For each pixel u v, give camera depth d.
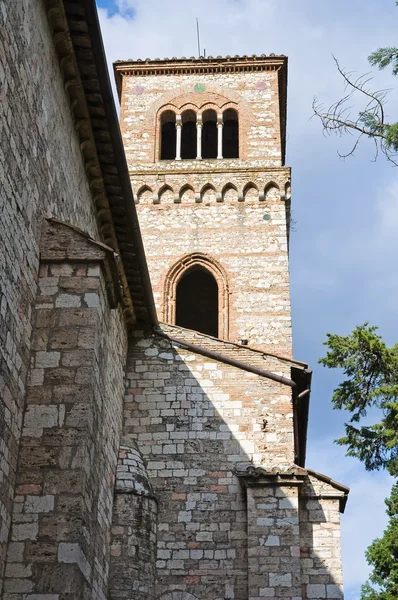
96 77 17.31
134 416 23.12
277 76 37.44
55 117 16.81
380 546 32.00
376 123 15.15
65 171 17.59
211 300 37.41
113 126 18.31
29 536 13.57
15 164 14.10
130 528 20.45
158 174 34.12
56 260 15.79
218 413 23.09
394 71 15.41
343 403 25.94
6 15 13.70
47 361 14.99
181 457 22.50
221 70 37.66
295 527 20.89
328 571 20.94
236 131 37.94
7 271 13.59
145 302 23.42
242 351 24.28
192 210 33.47
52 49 16.61
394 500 32.25
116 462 21.56
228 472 22.23
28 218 14.94
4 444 13.41
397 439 24.78
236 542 21.27
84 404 14.63
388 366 25.91
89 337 15.23
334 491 21.89
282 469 21.69
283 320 30.78
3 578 13.23
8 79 13.79
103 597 19.09
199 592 20.70
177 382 23.58
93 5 15.81
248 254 32.31
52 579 13.23
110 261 16.11
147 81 37.62
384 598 31.31
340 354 26.30
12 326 13.90
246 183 33.81
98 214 20.86
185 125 38.34
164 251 32.62
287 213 34.41
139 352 24.09
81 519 13.73
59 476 14.02
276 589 20.19
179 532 21.45
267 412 23.08
